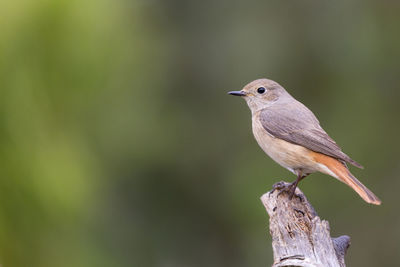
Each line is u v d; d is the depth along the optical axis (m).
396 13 14.58
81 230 10.96
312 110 14.27
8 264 9.93
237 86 14.01
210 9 14.17
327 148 9.64
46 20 10.41
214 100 14.14
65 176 10.40
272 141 10.20
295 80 14.14
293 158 9.95
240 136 14.19
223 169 14.17
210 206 14.23
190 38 14.17
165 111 13.91
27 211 10.05
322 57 14.17
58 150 10.50
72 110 10.88
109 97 12.44
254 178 13.89
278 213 8.66
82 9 10.74
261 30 14.04
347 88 14.34
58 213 10.28
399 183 14.58
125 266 13.30
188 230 14.23
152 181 13.94
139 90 13.55
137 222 13.86
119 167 13.48
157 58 13.89
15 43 10.19
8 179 9.96
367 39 14.38
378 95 14.48
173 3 14.26
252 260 14.27
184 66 14.16
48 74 10.53
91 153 11.41
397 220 14.58
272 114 10.41
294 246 7.82
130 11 12.78
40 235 10.16
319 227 7.95
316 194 14.22
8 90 10.09
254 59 13.98
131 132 13.47
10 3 10.17
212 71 14.11
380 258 14.54
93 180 11.23
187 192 14.13
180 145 14.01
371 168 14.59
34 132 10.23
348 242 8.38
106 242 12.25
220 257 14.37
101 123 12.28
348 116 14.36
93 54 11.04
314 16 14.17
